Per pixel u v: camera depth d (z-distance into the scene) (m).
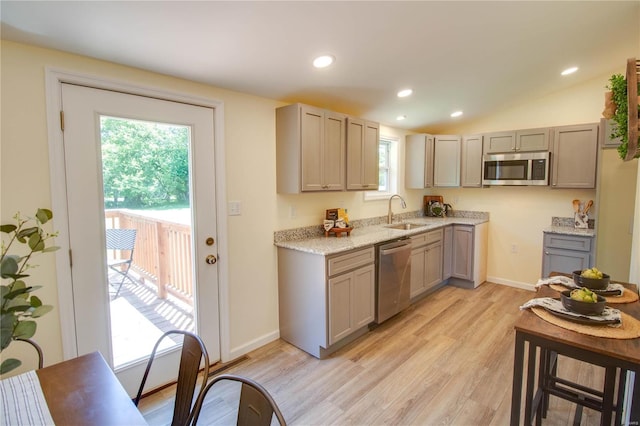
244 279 2.67
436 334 3.03
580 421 1.90
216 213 2.45
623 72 3.40
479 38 2.25
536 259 4.18
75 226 1.82
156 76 2.10
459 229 4.30
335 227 3.22
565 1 1.95
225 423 1.94
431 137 4.44
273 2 1.57
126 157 2.01
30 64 1.65
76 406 1.04
